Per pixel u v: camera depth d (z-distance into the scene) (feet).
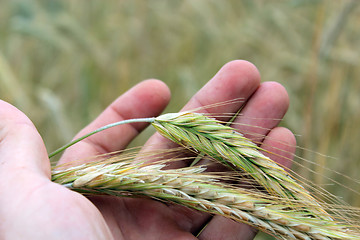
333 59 1.25
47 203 0.61
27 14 1.44
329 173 1.10
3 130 0.70
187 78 1.28
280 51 1.50
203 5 1.56
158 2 1.59
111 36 1.44
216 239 0.81
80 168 0.73
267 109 0.87
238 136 0.74
